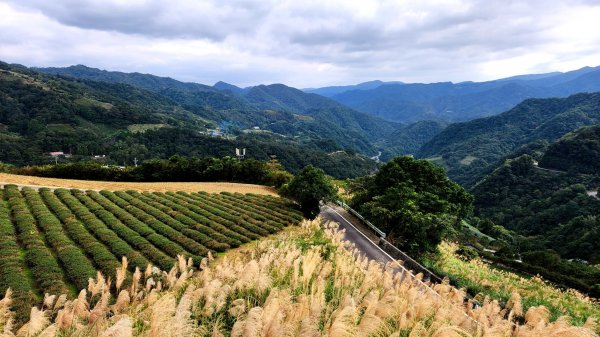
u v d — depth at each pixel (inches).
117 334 305.4
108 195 1568.7
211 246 1037.2
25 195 1407.5
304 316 406.3
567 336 393.4
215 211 1445.6
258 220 1396.4
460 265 1309.1
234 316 455.8
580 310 865.5
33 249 873.5
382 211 1349.7
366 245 1226.0
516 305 630.5
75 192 1557.6
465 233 2719.0
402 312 460.4
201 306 475.8
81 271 784.9
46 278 743.1
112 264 829.8
